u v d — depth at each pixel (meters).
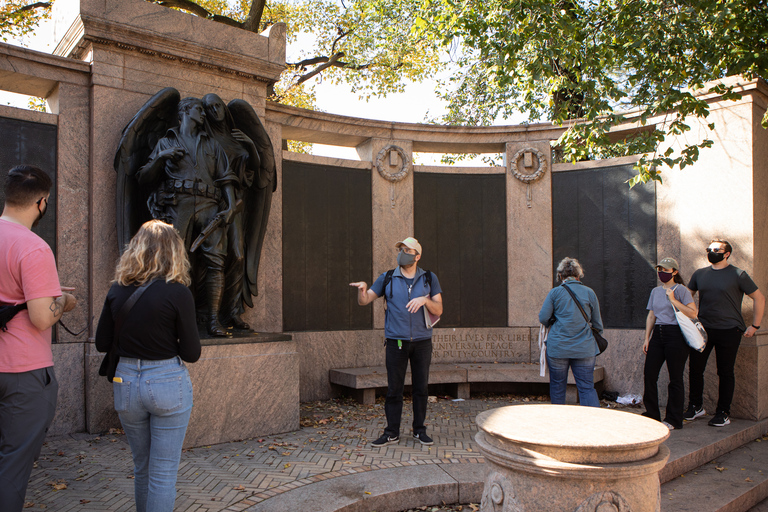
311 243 7.58
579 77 7.25
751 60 6.45
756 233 6.44
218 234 5.54
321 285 7.63
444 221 8.41
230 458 4.57
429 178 8.42
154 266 2.72
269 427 5.40
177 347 2.77
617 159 7.89
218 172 5.66
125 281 2.73
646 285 7.54
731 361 5.87
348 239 7.91
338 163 7.90
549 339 5.13
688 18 6.14
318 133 7.90
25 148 5.47
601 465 2.25
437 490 3.93
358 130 8.05
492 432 2.48
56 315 2.65
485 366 7.85
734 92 6.54
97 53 5.71
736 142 6.55
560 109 7.15
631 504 2.29
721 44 6.49
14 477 2.49
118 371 2.69
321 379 7.45
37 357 2.61
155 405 2.63
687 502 4.04
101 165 5.70
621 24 6.70
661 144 7.35
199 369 4.99
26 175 2.73
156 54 5.99
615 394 7.52
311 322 7.52
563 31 6.71
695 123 6.96
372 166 8.17
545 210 8.38
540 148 8.41
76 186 5.69
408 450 4.82
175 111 5.84
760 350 6.22
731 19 6.14
